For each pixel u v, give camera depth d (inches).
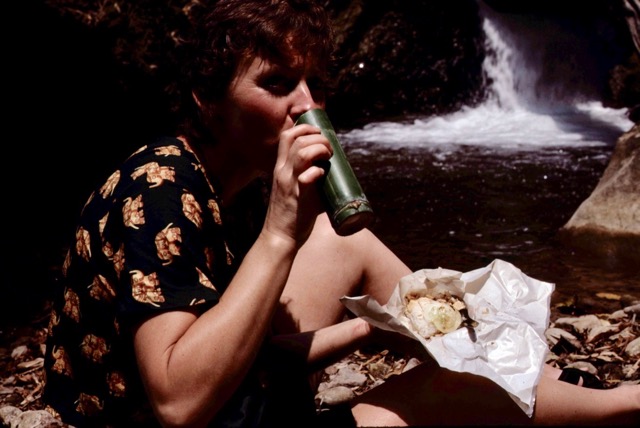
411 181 291.0
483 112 462.6
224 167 78.4
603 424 81.9
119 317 70.1
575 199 258.1
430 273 80.8
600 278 182.1
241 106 73.4
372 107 459.8
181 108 78.7
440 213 247.1
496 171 303.4
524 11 497.0
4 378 142.1
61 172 275.4
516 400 74.2
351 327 83.6
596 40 477.1
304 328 93.7
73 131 285.3
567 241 207.6
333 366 134.3
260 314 67.9
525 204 253.9
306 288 94.6
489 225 231.3
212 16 73.9
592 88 470.6
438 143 372.8
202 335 66.4
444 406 78.3
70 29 288.8
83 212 75.2
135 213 69.6
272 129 73.4
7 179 264.8
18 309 176.9
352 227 67.5
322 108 74.7
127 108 293.9
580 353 136.1
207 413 67.7
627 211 197.3
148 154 73.7
